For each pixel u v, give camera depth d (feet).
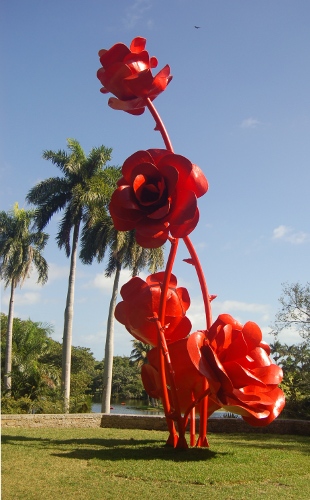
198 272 36.27
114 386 219.00
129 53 35.29
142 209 31.71
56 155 92.73
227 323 33.50
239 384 31.07
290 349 83.61
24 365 80.28
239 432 53.01
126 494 23.47
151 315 34.88
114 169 94.07
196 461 31.07
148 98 35.58
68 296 89.71
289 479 27.94
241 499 23.25
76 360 196.03
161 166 31.89
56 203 91.09
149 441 39.78
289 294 83.56
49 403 71.46
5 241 109.60
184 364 34.06
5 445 36.58
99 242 88.43
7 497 22.52
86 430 48.88
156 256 90.02
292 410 68.64
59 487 24.34
